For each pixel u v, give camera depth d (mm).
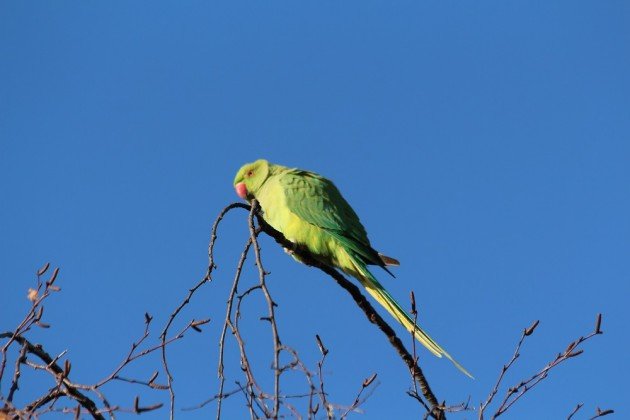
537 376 7379
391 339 9422
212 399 6297
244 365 6316
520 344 7598
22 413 5859
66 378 6602
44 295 7070
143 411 5754
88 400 7145
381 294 11102
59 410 5914
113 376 6578
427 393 8992
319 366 6945
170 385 6602
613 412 7473
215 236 8234
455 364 9688
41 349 7457
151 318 6945
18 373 6578
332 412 6023
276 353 6172
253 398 6078
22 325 6938
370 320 9578
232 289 7086
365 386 7016
